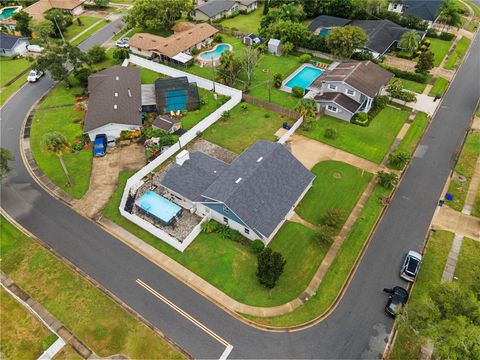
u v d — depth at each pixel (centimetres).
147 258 4062
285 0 9900
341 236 4216
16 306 3672
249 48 7231
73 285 3828
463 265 3872
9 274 3962
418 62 7056
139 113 5847
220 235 4209
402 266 3903
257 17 10175
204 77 7244
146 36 8300
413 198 4675
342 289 3731
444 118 6006
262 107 6341
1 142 5741
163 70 7400
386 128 5806
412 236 4222
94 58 7819
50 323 3519
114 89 6231
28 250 4188
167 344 3341
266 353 3272
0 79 7519
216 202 4091
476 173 4962
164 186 4600
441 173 5009
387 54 7900
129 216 4428
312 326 3444
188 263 3981
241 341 3353
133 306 3631
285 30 7950
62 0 10388
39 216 4578
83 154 5447
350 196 4694
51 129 5956
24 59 8256
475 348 2467
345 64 6738
